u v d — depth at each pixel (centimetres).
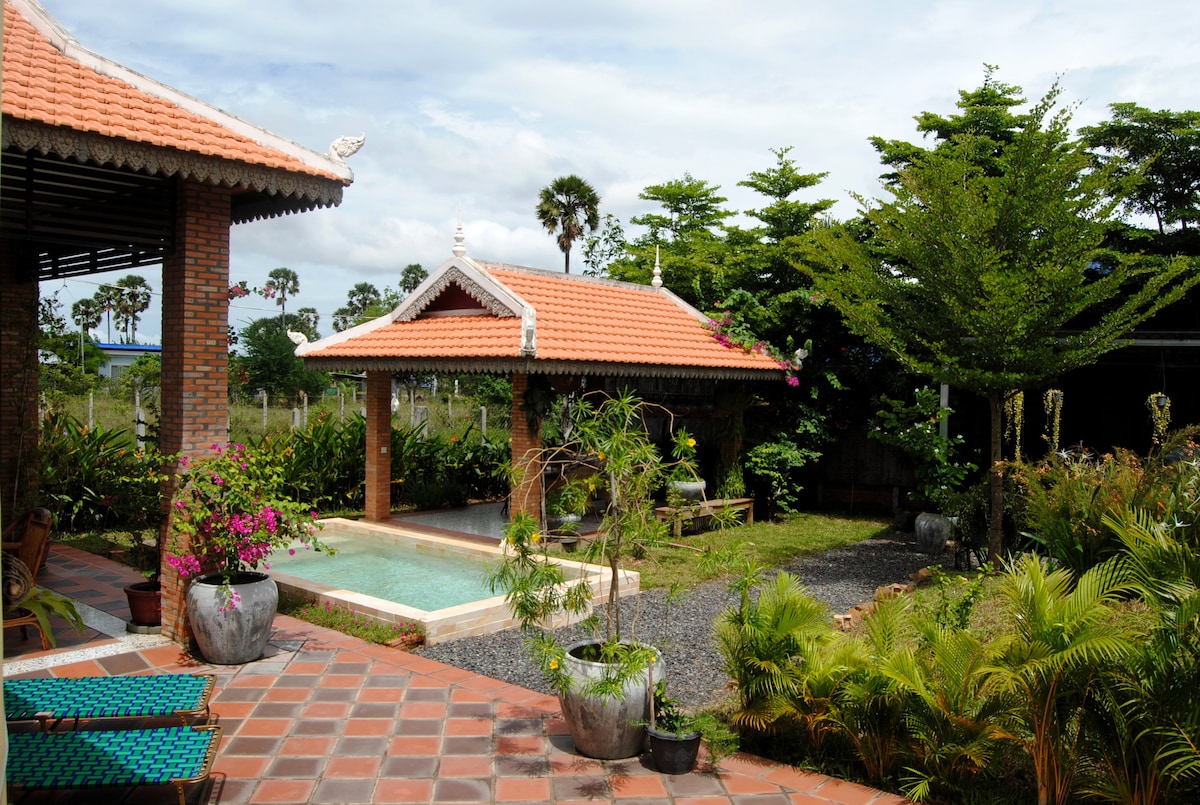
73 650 734
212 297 755
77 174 774
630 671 511
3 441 1009
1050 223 987
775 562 1239
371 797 487
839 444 1803
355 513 1584
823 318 1672
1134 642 446
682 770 522
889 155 1812
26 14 781
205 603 696
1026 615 473
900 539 1441
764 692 552
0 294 1030
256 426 2175
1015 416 1176
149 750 456
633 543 566
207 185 749
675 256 2272
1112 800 445
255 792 490
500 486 1802
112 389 2598
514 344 1175
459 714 614
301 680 678
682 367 1384
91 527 1327
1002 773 500
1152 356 1398
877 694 502
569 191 3375
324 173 778
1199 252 1656
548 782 509
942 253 1013
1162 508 784
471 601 986
